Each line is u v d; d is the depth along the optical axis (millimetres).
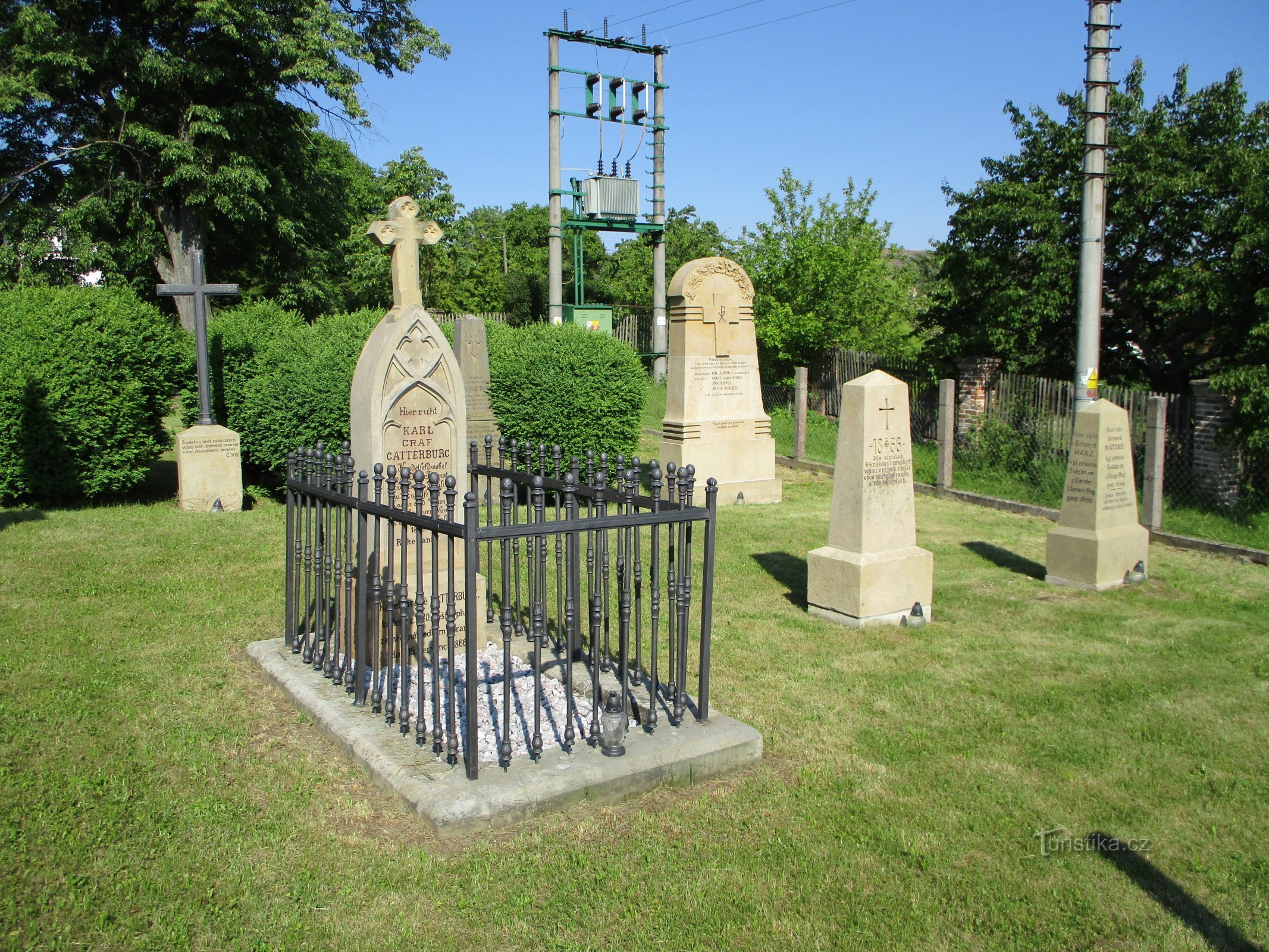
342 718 5141
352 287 32219
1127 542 9070
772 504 13375
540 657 4789
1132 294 16281
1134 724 5711
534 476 5141
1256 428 11477
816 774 4945
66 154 22281
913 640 7293
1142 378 17000
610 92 24766
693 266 13023
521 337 14383
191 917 3553
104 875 3777
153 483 13164
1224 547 10547
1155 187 15227
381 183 32688
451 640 4582
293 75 22078
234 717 5344
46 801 4301
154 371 11969
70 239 21453
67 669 5941
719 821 4445
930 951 3580
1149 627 7738
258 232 24625
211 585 7961
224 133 20906
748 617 7801
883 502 7660
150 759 4770
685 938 3590
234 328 13180
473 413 13648
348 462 5797
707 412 13266
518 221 54688
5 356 10664
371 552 6285
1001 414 14852
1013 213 16594
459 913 3676
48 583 7859
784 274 24062
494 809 4258
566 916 3684
